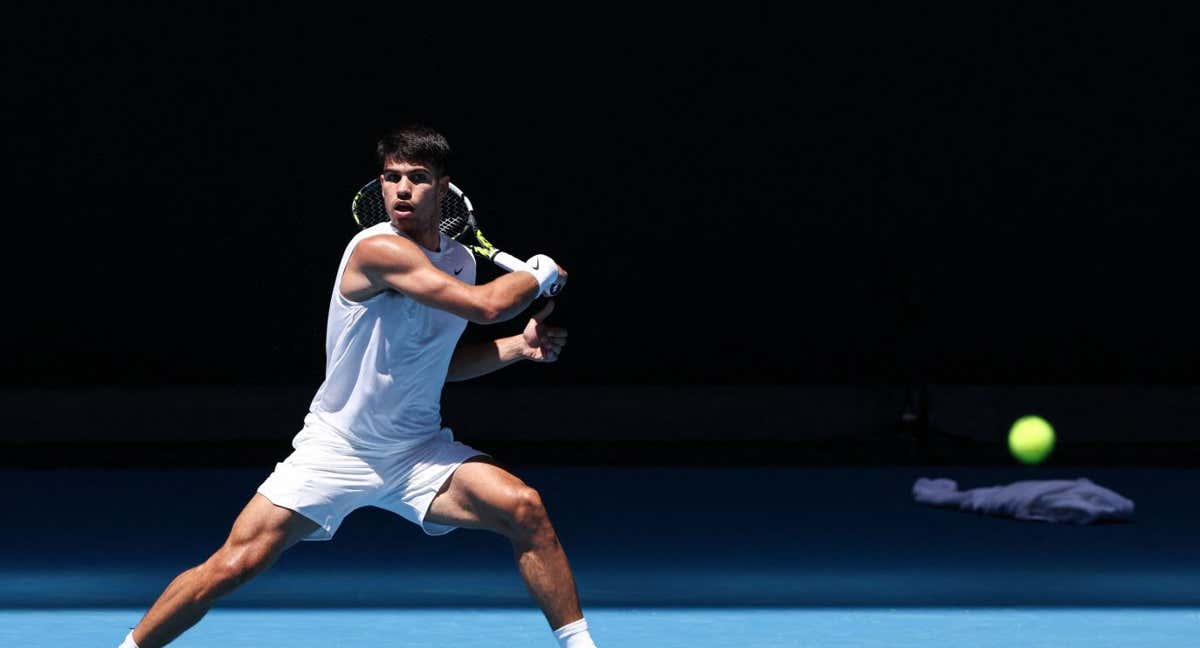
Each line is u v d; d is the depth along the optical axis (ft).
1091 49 89.15
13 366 90.12
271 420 83.71
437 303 26.22
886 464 73.67
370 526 53.36
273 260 90.22
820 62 89.86
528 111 89.86
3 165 89.20
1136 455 74.38
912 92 89.71
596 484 66.03
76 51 89.04
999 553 48.11
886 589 42.19
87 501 60.75
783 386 91.04
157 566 46.21
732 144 90.17
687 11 89.56
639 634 36.32
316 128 89.71
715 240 90.53
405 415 27.40
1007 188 89.86
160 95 89.35
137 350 90.43
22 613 38.96
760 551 48.67
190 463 73.77
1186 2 88.63
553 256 90.48
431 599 40.75
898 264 90.17
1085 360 90.33
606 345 91.15
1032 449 59.16
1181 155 89.30
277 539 27.04
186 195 89.81
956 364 90.58
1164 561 46.57
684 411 86.84
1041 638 35.81
